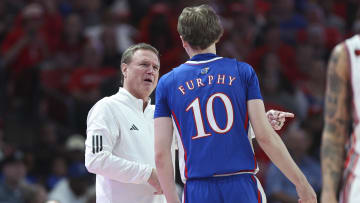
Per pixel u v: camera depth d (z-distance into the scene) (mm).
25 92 37719
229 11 44656
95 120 14820
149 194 14891
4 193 28234
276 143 11984
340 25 49125
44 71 38656
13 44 40000
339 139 14484
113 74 38406
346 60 14414
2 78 37938
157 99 12773
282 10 45812
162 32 39500
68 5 44875
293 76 41469
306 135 32844
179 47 38750
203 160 12102
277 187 29984
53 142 33688
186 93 12406
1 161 29312
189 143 12281
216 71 12453
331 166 14414
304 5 48938
